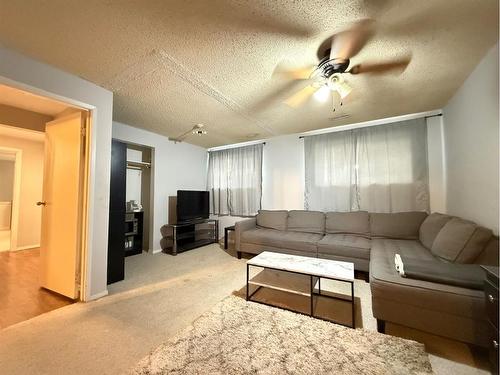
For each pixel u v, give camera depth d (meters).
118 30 1.52
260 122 3.46
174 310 1.95
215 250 4.11
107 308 1.99
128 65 1.92
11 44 1.64
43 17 1.40
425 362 1.33
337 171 3.63
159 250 4.10
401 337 1.58
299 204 4.11
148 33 1.54
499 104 1.68
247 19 1.42
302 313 1.90
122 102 2.69
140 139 3.81
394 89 2.38
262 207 4.46
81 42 1.63
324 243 2.91
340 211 3.59
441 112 2.97
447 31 1.52
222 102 2.69
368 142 3.40
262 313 1.88
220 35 1.56
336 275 1.78
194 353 1.40
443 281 1.44
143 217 4.17
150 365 1.31
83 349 1.46
